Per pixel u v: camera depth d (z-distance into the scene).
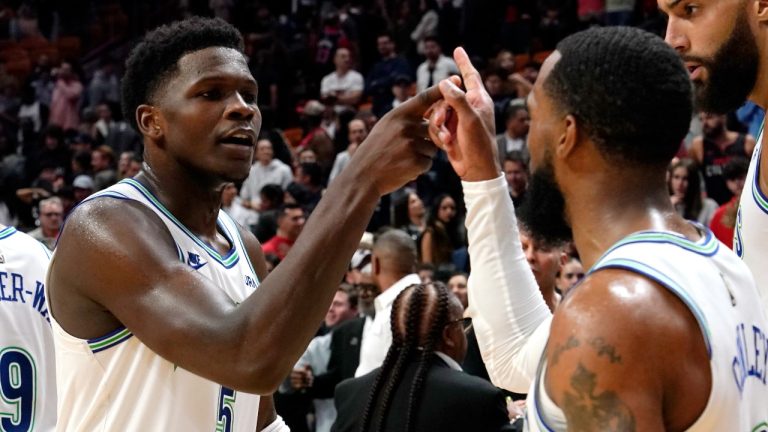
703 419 1.18
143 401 1.80
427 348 2.71
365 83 10.26
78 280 1.78
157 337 1.69
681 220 1.32
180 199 1.93
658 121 1.26
